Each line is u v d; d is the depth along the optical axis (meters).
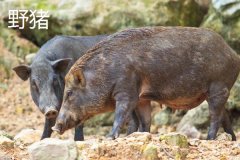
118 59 27.67
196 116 38.81
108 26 43.19
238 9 40.72
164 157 24.11
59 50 33.81
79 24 43.59
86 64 27.80
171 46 28.44
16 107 43.81
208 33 29.28
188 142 25.69
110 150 24.19
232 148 25.52
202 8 44.88
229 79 29.42
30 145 25.53
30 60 45.06
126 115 27.47
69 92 27.81
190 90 28.81
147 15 43.34
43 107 31.81
